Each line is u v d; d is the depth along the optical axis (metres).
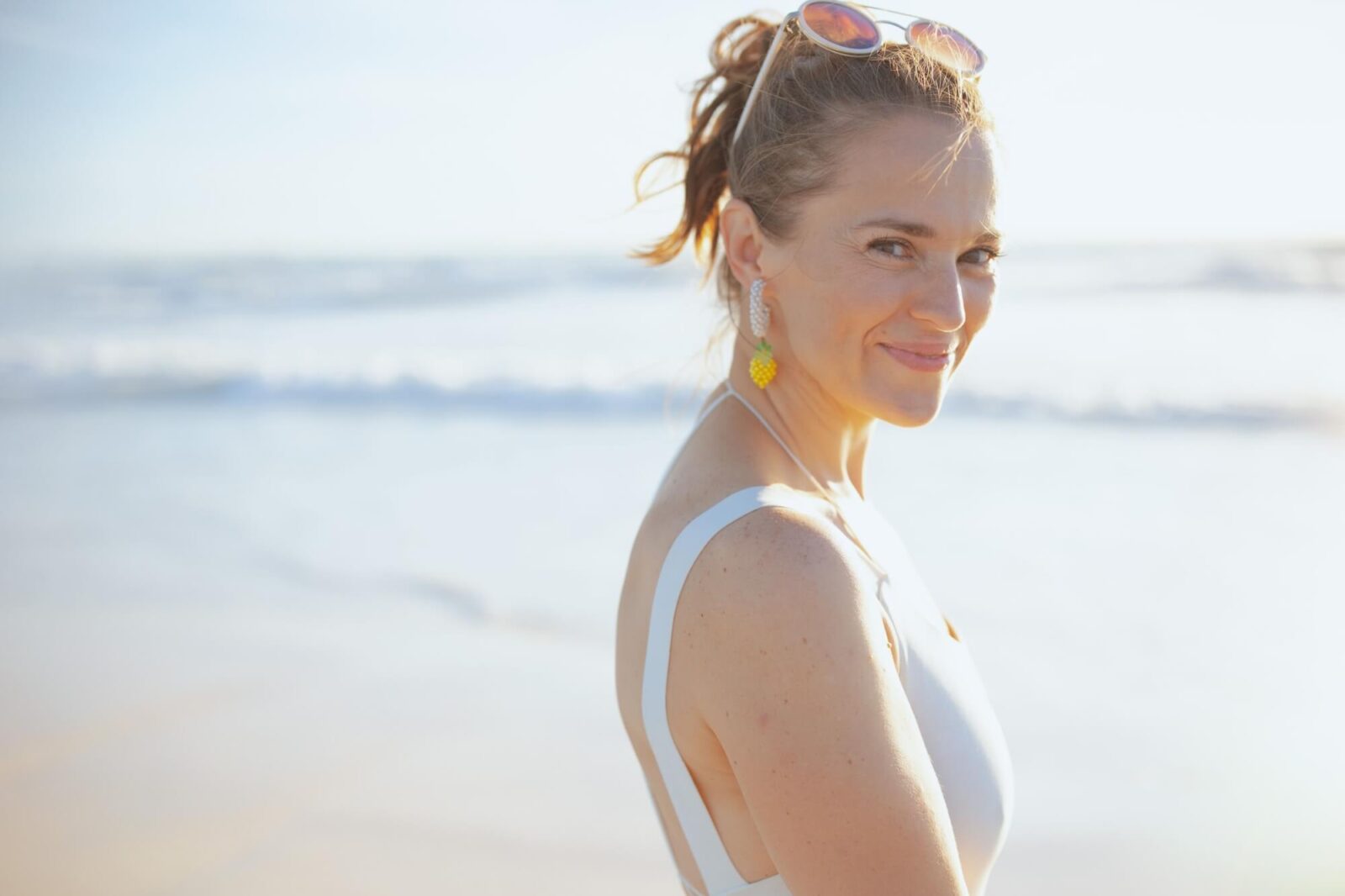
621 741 5.17
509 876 4.13
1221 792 4.63
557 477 10.02
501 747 5.14
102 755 5.18
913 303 1.48
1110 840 4.35
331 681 5.91
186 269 35.50
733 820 1.40
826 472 1.66
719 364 1.94
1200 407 12.23
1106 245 26.62
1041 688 5.60
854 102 1.47
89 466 11.24
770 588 1.23
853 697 1.19
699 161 1.93
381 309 25.28
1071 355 15.98
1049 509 8.67
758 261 1.61
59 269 36.72
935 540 7.92
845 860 1.17
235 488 10.05
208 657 6.26
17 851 4.38
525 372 16.05
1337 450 10.45
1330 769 4.71
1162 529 8.09
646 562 1.47
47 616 6.97
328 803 4.71
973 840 1.44
